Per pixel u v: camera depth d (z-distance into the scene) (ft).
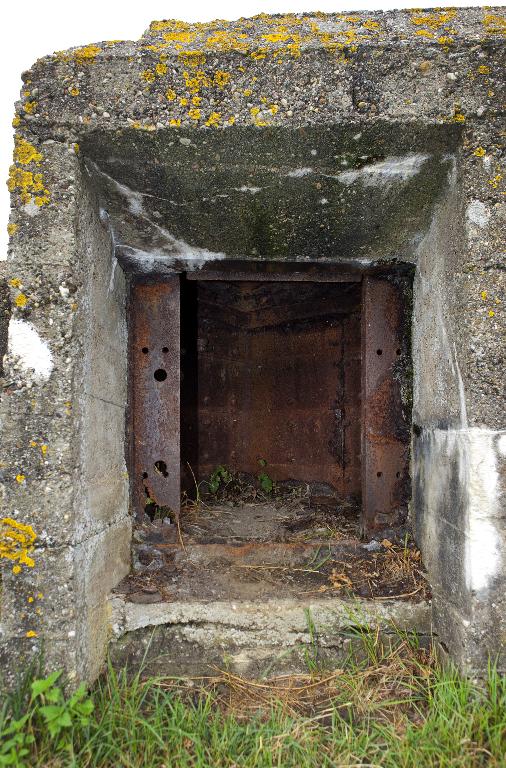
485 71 6.08
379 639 7.19
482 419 6.02
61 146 6.14
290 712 6.33
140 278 8.32
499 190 6.08
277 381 12.99
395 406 8.47
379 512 8.40
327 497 11.75
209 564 7.89
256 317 13.19
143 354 8.34
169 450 8.34
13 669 5.83
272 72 6.11
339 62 6.09
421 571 7.61
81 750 5.42
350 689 6.56
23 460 5.92
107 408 7.33
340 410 11.68
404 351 8.48
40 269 6.06
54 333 6.01
